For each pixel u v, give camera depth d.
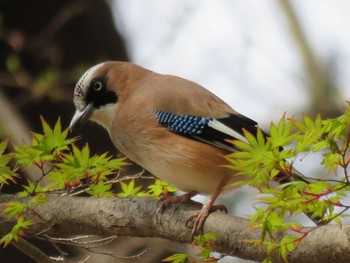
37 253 9.53
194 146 10.39
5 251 14.70
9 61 15.70
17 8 16.78
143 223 9.23
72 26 16.81
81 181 9.65
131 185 9.73
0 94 15.59
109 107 11.45
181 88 10.85
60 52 16.61
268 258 8.05
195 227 8.91
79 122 11.52
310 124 7.65
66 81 15.98
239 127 10.40
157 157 10.62
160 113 10.62
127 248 12.73
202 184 10.51
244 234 8.43
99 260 12.70
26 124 16.19
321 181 7.62
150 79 11.33
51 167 9.32
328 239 7.80
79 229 9.41
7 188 13.73
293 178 8.22
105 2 17.19
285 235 8.05
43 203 8.92
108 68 11.54
